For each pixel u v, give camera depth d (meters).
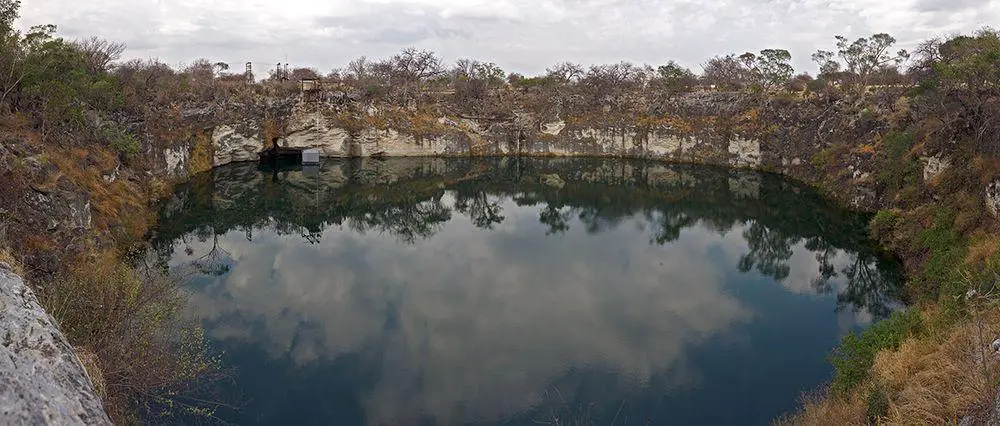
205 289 36.50
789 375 26.11
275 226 54.06
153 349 21.36
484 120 100.19
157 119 63.19
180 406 21.56
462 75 115.69
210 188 66.00
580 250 48.00
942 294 25.95
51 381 10.80
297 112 85.44
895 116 56.44
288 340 29.47
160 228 48.41
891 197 49.53
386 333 30.59
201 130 73.75
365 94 94.00
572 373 26.38
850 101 70.06
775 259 44.31
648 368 26.84
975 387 14.08
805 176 71.19
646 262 44.41
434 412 23.17
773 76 96.62
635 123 95.31
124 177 48.38
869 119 61.47
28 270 22.28
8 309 12.19
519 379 25.83
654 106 96.38
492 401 24.02
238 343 28.89
